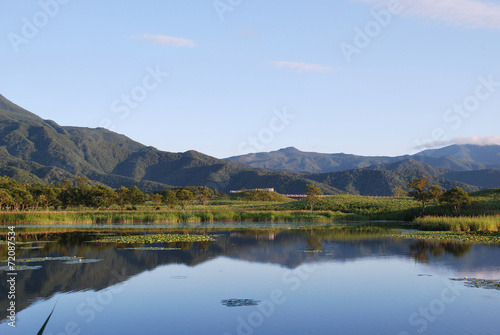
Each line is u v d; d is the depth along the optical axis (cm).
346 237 5269
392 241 4794
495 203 8431
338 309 2153
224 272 3023
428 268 3145
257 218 9244
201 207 12712
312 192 11588
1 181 11194
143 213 8994
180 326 1914
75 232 6009
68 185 16538
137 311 2120
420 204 11119
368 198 13900
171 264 3316
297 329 1859
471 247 4253
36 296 2386
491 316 2017
